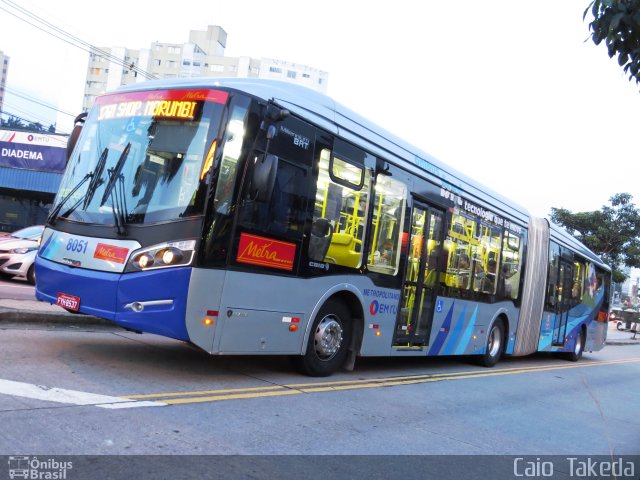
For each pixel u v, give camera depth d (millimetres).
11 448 3748
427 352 9609
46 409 4566
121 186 6246
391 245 8516
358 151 7828
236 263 6086
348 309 7961
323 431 5258
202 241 5758
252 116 6230
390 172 8477
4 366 5664
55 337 7555
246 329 6273
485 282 11383
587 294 17391
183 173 5977
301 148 6859
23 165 28906
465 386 9148
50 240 6527
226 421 5055
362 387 7574
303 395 6500
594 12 4707
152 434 4406
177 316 5680
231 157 6043
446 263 9961
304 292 6969
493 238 11695
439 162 9977
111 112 6734
